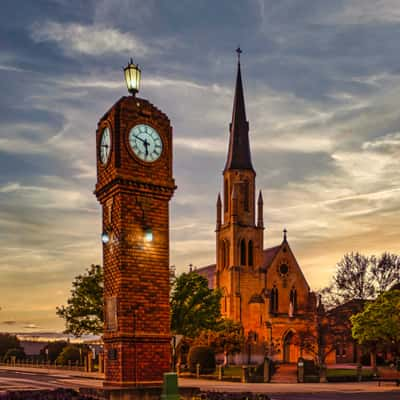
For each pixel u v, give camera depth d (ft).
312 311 302.04
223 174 354.54
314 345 274.16
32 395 65.31
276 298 328.49
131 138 74.08
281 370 200.95
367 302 224.33
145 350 70.90
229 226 336.29
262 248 335.47
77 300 188.65
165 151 76.48
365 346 222.28
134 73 77.15
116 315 70.59
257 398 70.54
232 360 300.20
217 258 345.92
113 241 73.51
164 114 77.41
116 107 73.97
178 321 204.33
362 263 241.55
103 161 77.05
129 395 67.15
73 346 276.82
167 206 75.92
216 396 71.67
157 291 73.15
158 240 74.28
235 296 321.52
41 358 329.11
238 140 353.31
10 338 382.83
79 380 158.51
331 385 153.89
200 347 200.75
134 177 73.26
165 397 58.59
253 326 314.14
